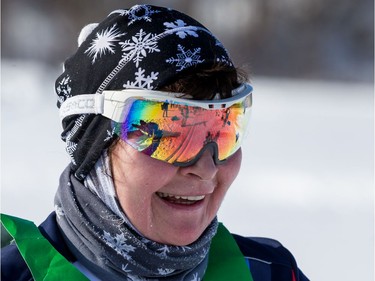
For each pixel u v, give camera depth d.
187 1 46.91
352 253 8.71
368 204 11.09
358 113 21.22
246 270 3.97
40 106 18.52
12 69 25.06
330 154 14.93
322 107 22.44
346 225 9.84
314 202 11.01
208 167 3.52
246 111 3.72
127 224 3.57
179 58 3.47
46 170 11.25
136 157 3.48
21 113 17.14
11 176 10.77
